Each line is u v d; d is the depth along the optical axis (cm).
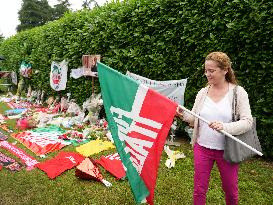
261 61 556
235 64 592
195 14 639
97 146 655
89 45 952
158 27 713
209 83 296
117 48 841
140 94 296
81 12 1042
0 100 1347
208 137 296
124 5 822
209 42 616
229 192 303
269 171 525
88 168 507
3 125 859
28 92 1419
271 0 524
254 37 552
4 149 648
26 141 693
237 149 276
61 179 494
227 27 591
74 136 733
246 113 278
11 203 416
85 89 988
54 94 1201
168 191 449
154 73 747
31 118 876
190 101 679
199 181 306
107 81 312
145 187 302
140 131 298
